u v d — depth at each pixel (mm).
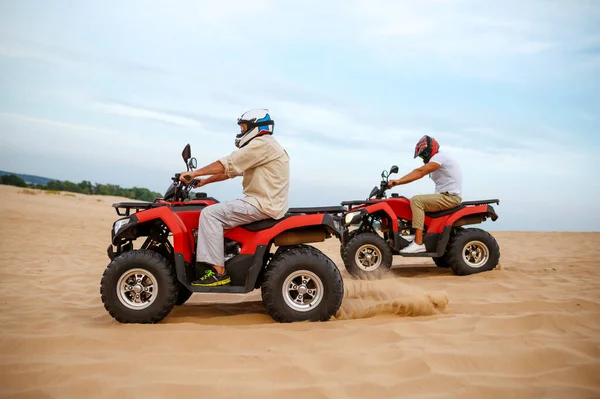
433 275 7387
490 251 7320
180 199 4789
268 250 4551
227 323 4359
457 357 3305
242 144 4551
